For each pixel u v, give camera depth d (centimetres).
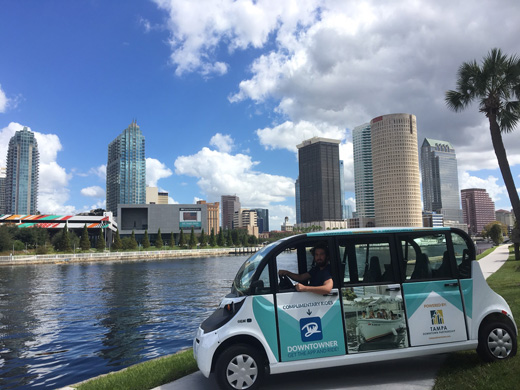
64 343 1317
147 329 1531
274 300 513
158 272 5566
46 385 874
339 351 512
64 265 8206
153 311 2033
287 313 510
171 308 2136
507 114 1733
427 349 530
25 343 1327
